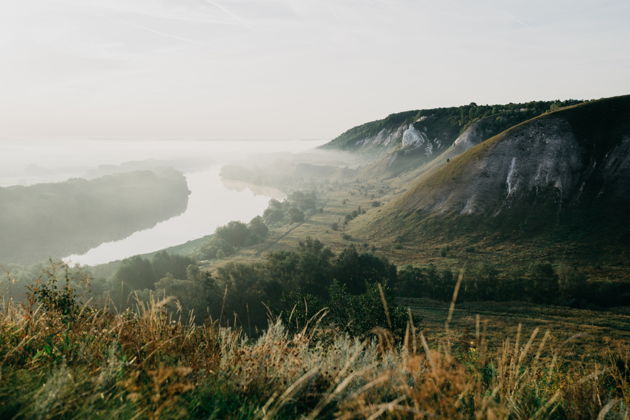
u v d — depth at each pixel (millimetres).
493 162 158250
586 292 75812
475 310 68125
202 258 149625
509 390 2836
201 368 2984
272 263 73812
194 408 2523
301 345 3400
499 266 108312
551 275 90875
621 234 114438
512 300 76000
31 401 2154
